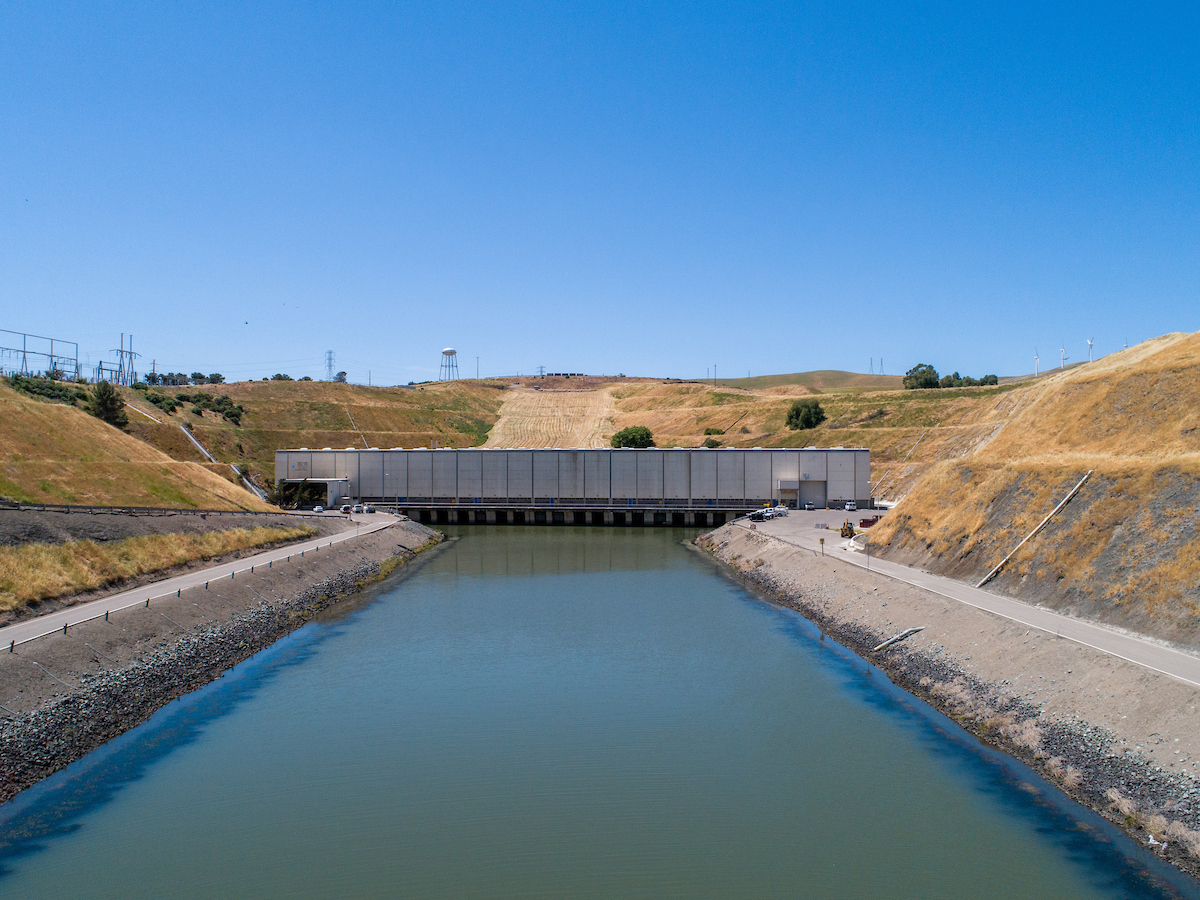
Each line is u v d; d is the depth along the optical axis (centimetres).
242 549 6706
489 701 3766
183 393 16888
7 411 8425
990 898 2158
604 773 2988
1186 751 2491
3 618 3872
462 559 8156
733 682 4019
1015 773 2866
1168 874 2189
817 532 8175
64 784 2850
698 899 2189
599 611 5666
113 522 5722
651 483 11156
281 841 2489
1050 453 5588
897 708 3594
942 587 4794
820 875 2297
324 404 18688
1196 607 3300
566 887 2250
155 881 2262
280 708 3662
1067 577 4153
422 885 2259
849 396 17738
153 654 4000
